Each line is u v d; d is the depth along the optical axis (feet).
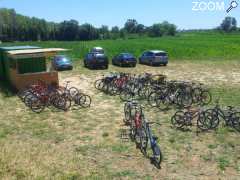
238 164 29.68
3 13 380.99
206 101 53.11
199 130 38.65
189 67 100.12
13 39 354.33
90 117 44.65
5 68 71.26
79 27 390.42
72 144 34.86
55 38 385.70
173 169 28.73
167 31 414.21
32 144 33.65
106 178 26.71
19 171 24.34
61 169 26.48
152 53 102.27
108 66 99.45
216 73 86.02
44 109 48.65
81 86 67.21
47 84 58.59
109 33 412.36
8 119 43.98
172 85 52.29
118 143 34.88
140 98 55.01
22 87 61.16
